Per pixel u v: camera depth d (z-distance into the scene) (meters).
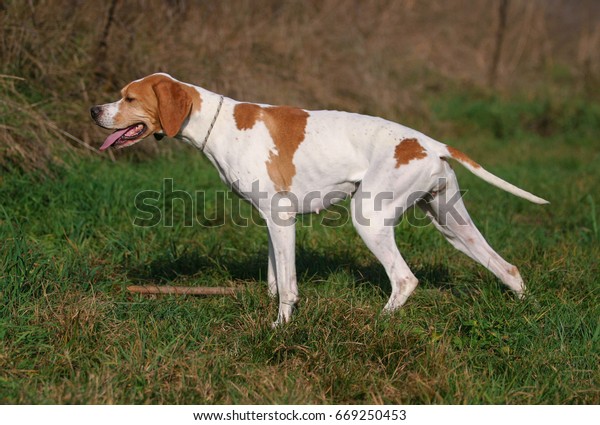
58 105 8.09
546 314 4.87
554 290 5.36
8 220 5.79
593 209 7.03
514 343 4.54
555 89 15.59
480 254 5.04
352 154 4.82
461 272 5.82
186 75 9.28
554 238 6.89
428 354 4.30
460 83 15.03
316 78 11.37
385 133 4.77
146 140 8.53
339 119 4.88
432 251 6.31
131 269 5.79
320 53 11.89
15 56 7.98
